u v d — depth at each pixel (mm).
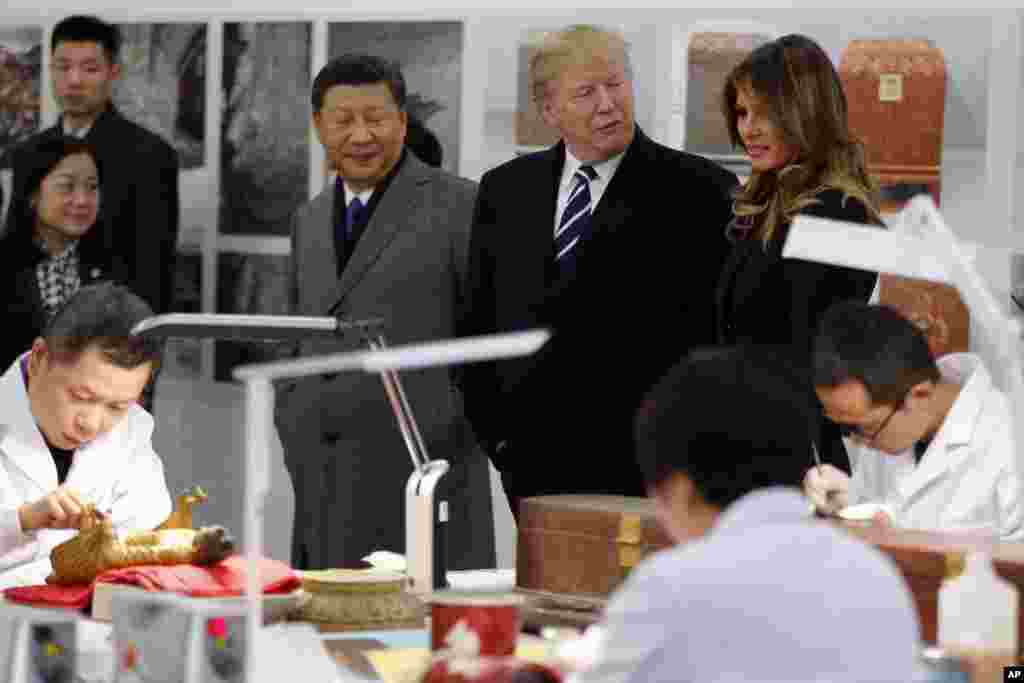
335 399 5461
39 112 6520
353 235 5582
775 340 4297
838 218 4191
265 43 6305
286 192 6297
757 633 2273
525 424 4914
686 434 2510
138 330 3578
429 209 5543
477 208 5109
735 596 2281
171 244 6320
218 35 6363
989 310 2945
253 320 3602
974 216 5535
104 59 6312
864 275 4270
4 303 6117
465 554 5434
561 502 3711
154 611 2951
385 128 5516
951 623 2943
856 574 2338
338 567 5461
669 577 2305
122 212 6211
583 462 4867
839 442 4211
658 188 4883
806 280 4234
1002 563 3031
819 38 5645
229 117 6363
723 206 4879
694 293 4840
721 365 2553
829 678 2277
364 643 3318
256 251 6344
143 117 6441
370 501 5449
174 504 6441
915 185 5551
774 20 5691
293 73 6270
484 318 5078
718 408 2508
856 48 5594
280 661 3148
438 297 5500
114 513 4227
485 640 2990
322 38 6211
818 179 4289
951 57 5535
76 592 3418
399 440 5434
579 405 4867
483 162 6004
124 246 6219
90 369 3984
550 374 4879
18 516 3803
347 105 5512
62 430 4086
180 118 6410
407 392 5371
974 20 5508
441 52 6035
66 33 6289
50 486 4102
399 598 3584
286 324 3637
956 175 5547
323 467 5496
